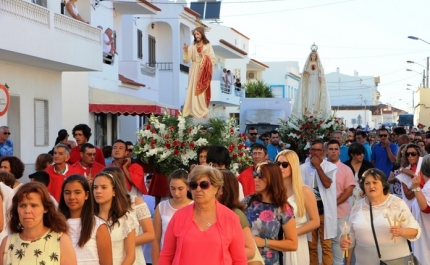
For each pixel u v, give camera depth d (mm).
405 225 8406
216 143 13242
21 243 6207
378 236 8367
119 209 7574
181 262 6219
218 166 9656
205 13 55312
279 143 20891
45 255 6176
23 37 18031
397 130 23047
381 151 17453
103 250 7020
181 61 40062
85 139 14016
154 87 36188
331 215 11273
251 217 7684
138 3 30922
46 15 19328
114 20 32125
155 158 12961
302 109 27125
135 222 7723
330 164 11445
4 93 15969
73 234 6984
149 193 13148
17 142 20312
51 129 22344
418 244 10414
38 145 21469
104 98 26953
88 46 22219
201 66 16391
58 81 22844
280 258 7777
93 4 27156
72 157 13797
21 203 6137
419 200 10148
